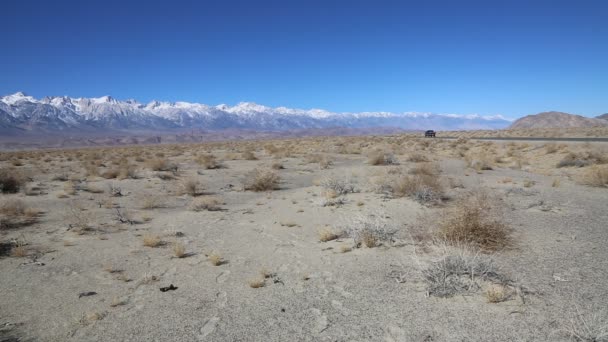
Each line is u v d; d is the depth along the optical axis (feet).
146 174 78.13
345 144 169.48
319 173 74.69
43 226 37.86
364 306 19.13
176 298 21.21
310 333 16.97
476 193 40.73
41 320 19.20
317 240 31.07
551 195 45.62
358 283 21.97
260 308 19.58
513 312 17.56
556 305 17.95
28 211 42.70
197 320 18.61
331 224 35.50
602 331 14.90
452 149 132.05
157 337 17.22
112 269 25.90
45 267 26.66
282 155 115.24
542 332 15.87
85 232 35.45
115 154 154.40
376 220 31.53
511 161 92.53
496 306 18.19
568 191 48.37
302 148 150.20
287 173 76.23
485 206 30.40
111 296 21.76
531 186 52.42
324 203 43.80
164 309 19.92
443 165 82.58
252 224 37.45
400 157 102.58
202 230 35.76
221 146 216.54
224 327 17.84
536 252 25.22
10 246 31.30
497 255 24.68
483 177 63.10
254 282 22.40
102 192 57.72
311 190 54.19
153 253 29.30
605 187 51.03
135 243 31.86
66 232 35.58
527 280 20.74
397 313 18.20
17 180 59.77
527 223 32.71
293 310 19.19
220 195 54.54
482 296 19.20
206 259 27.66
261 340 16.60
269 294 21.27
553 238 28.25
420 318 17.60
